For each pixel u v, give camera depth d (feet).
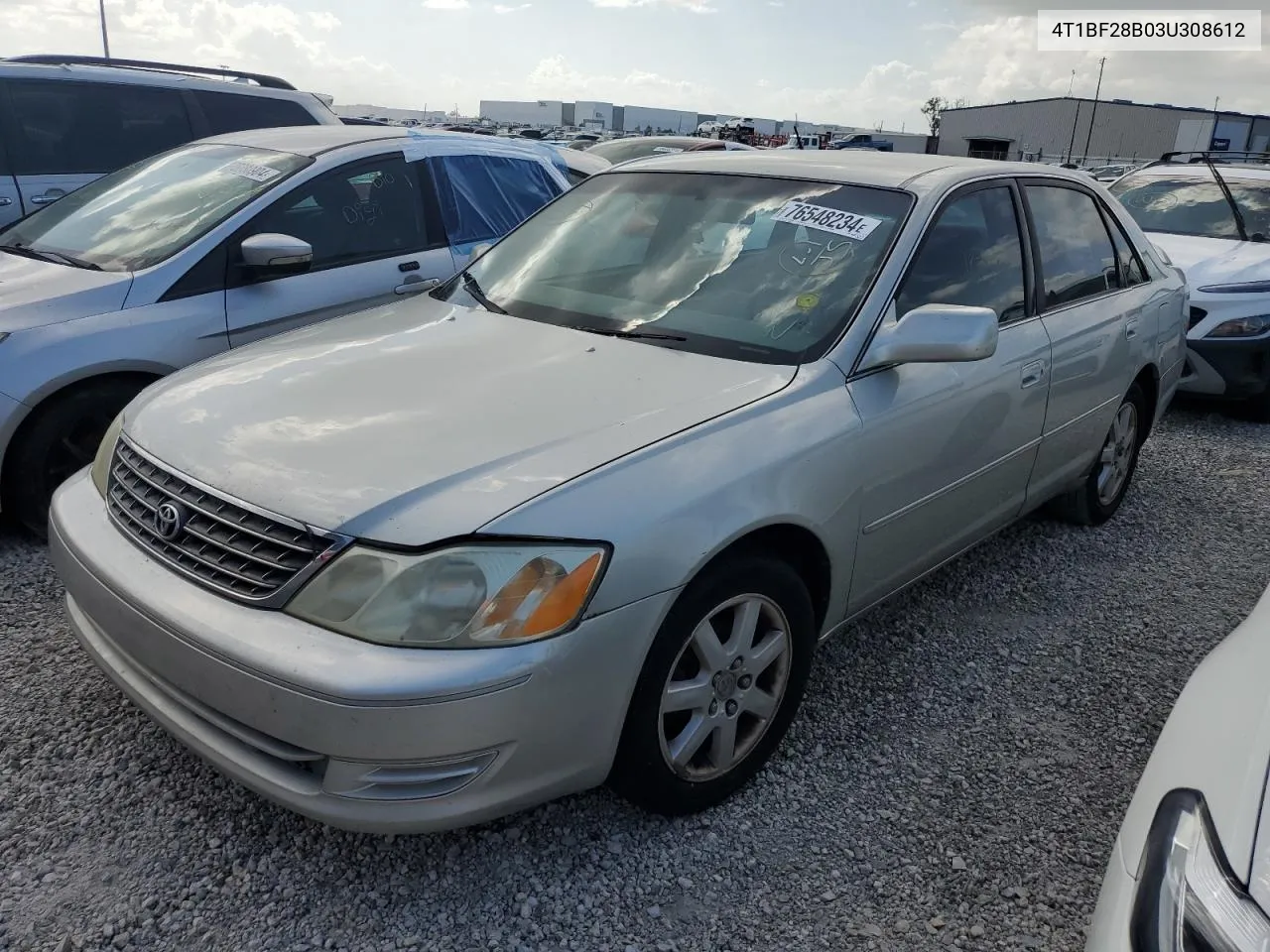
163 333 13.56
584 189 12.85
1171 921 4.86
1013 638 12.16
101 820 8.35
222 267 14.34
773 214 10.95
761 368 9.16
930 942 7.52
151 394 9.39
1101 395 13.64
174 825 8.34
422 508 6.97
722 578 7.99
